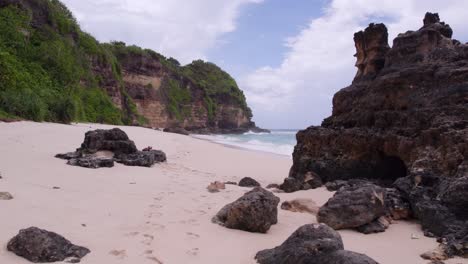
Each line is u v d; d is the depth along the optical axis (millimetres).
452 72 9195
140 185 9125
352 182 10305
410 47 10719
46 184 7914
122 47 59594
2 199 6285
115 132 13031
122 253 4793
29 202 6363
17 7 28781
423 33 10500
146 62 61750
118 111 40344
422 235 6684
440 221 6602
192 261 4832
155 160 14000
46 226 5352
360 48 12695
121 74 51938
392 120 10273
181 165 14562
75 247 4688
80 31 40469
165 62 76000
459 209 6570
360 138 10797
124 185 8914
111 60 46750
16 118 20094
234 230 6324
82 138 16953
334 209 6980
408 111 9852
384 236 6625
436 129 8531
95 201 7059
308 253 4512
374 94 11094
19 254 4383
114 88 44531
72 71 32844
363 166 10945
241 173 14672
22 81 24000
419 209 7102
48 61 29750
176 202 7785
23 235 4516
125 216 6352
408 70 10164
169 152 18938
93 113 36125
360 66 12797
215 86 94312
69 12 38781
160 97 66000
